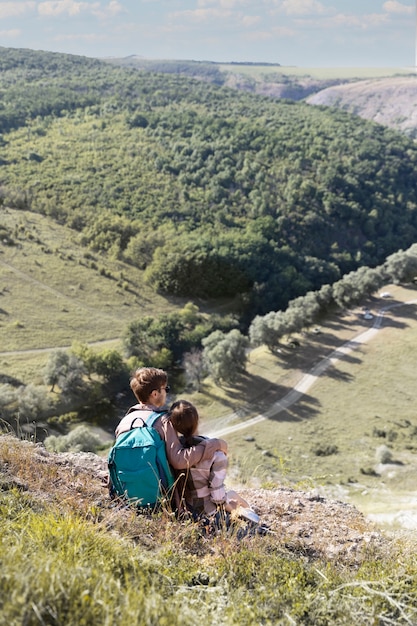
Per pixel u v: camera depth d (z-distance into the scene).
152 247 119.56
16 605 2.14
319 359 69.19
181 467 4.14
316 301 78.81
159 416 4.25
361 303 83.19
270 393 62.38
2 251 111.56
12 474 4.66
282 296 113.56
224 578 3.37
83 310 98.06
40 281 104.19
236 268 112.75
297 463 46.28
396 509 15.02
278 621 2.83
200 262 109.69
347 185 159.50
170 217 150.25
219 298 113.44
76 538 3.16
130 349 81.88
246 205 156.88
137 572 3.03
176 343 83.62
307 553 4.29
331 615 3.08
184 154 192.25
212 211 154.00
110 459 4.18
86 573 2.61
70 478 4.86
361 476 42.81
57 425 62.59
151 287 111.94
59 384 66.56
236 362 63.97
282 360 69.38
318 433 53.59
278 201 153.12
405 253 90.62
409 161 185.12
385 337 73.50
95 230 128.62
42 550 2.91
